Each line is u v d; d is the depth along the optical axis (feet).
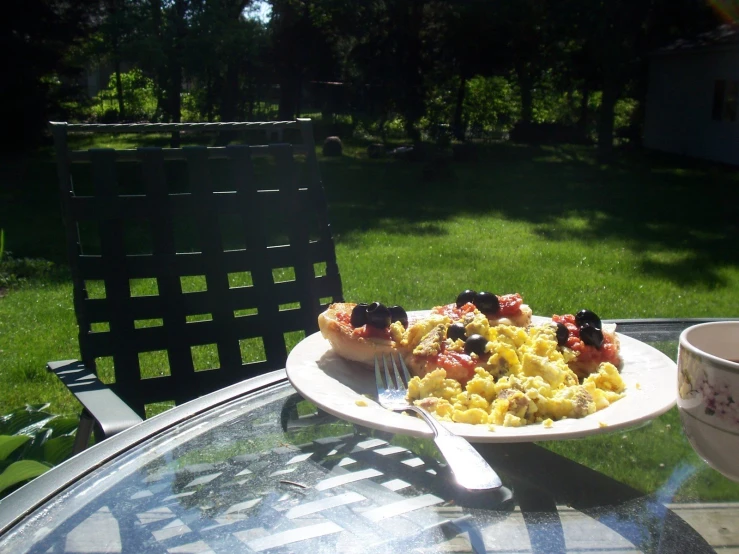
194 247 24.79
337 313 4.68
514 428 3.44
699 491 3.43
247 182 7.45
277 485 3.53
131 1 66.49
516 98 94.73
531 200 39.22
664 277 22.26
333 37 86.22
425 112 86.58
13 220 31.50
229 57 68.69
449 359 4.03
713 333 3.22
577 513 3.24
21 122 65.92
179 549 2.99
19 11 61.87
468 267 23.15
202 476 3.64
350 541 3.03
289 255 7.61
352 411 3.62
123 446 3.97
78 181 45.14
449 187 44.57
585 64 73.92
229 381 7.29
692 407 2.96
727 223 32.48
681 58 65.77
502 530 3.10
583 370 4.36
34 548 3.01
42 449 6.76
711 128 61.26
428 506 3.31
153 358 14.14
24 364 14.21
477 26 75.82
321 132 86.84
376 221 32.12
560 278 21.79
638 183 46.98
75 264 6.88
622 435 4.04
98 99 104.99
